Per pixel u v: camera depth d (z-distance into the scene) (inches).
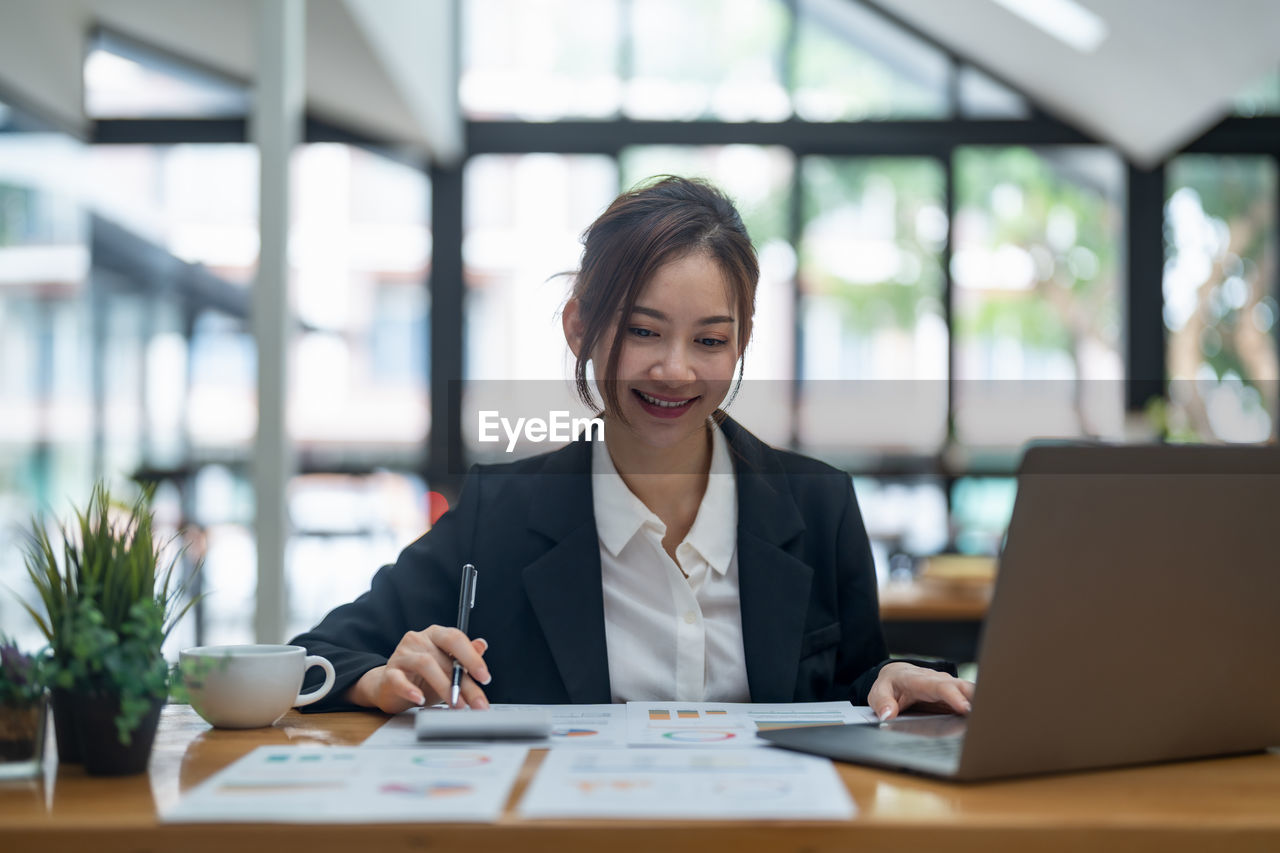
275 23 158.9
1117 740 35.6
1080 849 29.3
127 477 206.5
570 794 30.6
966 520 241.3
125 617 35.7
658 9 247.4
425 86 215.0
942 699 43.3
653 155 246.4
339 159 232.1
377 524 232.7
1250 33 190.2
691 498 52.1
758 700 50.0
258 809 29.3
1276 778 35.3
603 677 49.2
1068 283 247.4
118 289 215.5
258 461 158.2
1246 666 36.6
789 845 28.8
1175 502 33.8
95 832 28.9
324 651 47.9
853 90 247.9
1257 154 248.7
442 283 241.1
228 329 223.1
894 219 246.5
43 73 204.1
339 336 233.1
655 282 45.8
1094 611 33.4
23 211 203.0
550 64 246.7
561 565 50.5
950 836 29.1
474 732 38.2
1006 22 225.0
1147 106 227.1
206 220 225.5
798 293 245.1
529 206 244.8
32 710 34.4
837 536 54.1
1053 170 247.9
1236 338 247.9
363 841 28.7
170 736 40.4
